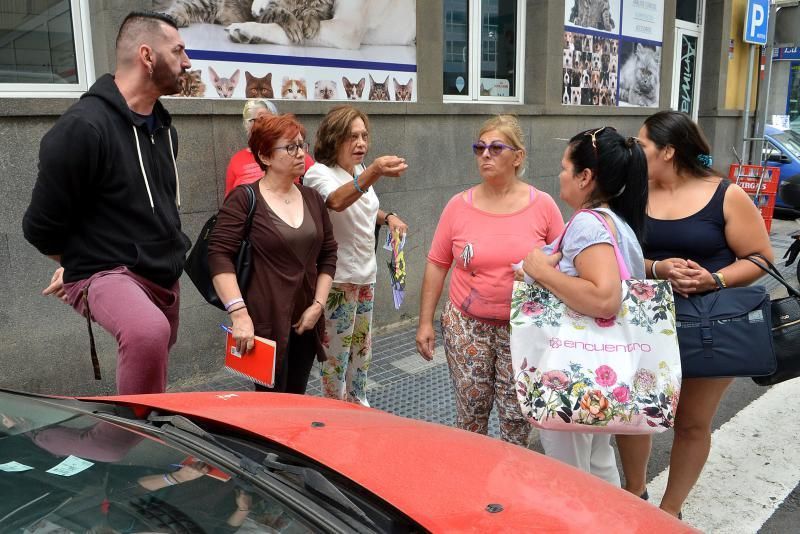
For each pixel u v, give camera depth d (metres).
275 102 4.58
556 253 2.34
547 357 2.18
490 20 6.57
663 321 2.19
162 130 2.66
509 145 2.67
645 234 2.51
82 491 1.30
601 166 2.28
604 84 7.77
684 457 2.79
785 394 4.55
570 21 7.06
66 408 1.73
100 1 3.87
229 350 2.83
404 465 1.57
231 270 2.79
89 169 2.33
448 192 5.97
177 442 1.55
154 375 2.35
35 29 3.86
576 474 1.69
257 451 1.57
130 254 2.49
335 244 3.16
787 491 3.30
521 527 1.35
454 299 2.83
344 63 5.11
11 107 3.47
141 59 2.45
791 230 9.66
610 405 2.12
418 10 5.55
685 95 9.94
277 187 2.90
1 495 1.27
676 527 1.47
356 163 3.46
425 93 5.74
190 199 4.26
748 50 10.59
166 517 1.24
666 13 8.59
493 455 1.71
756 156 10.33
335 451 1.61
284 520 1.27
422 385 4.48
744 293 2.50
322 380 3.65
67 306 3.84
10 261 3.60
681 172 2.71
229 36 4.40
